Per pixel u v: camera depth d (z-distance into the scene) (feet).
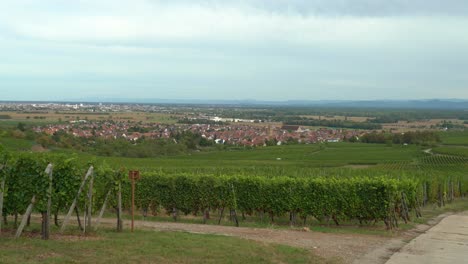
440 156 325.42
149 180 78.02
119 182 51.24
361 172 188.65
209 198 74.28
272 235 56.03
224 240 47.26
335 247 50.19
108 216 74.74
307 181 75.41
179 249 40.83
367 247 52.03
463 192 164.55
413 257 47.24
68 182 45.24
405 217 80.48
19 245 37.37
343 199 73.31
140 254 37.86
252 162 260.62
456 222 84.12
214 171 158.20
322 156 318.86
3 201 42.98
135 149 300.40
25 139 253.85
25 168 42.24
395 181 76.23
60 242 39.86
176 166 204.33
